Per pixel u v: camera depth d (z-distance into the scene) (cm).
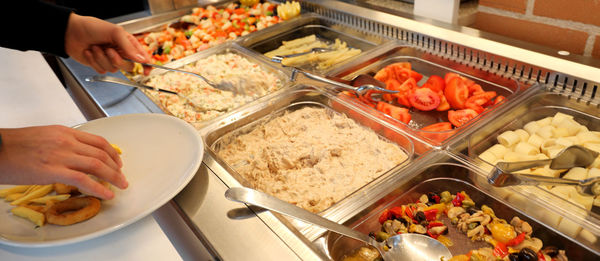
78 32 119
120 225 78
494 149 110
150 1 204
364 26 177
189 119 133
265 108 131
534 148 108
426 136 112
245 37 183
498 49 134
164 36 189
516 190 93
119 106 131
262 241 79
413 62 158
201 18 205
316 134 125
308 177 108
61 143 80
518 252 87
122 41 121
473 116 128
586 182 83
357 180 106
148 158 101
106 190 81
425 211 97
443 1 159
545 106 122
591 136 106
